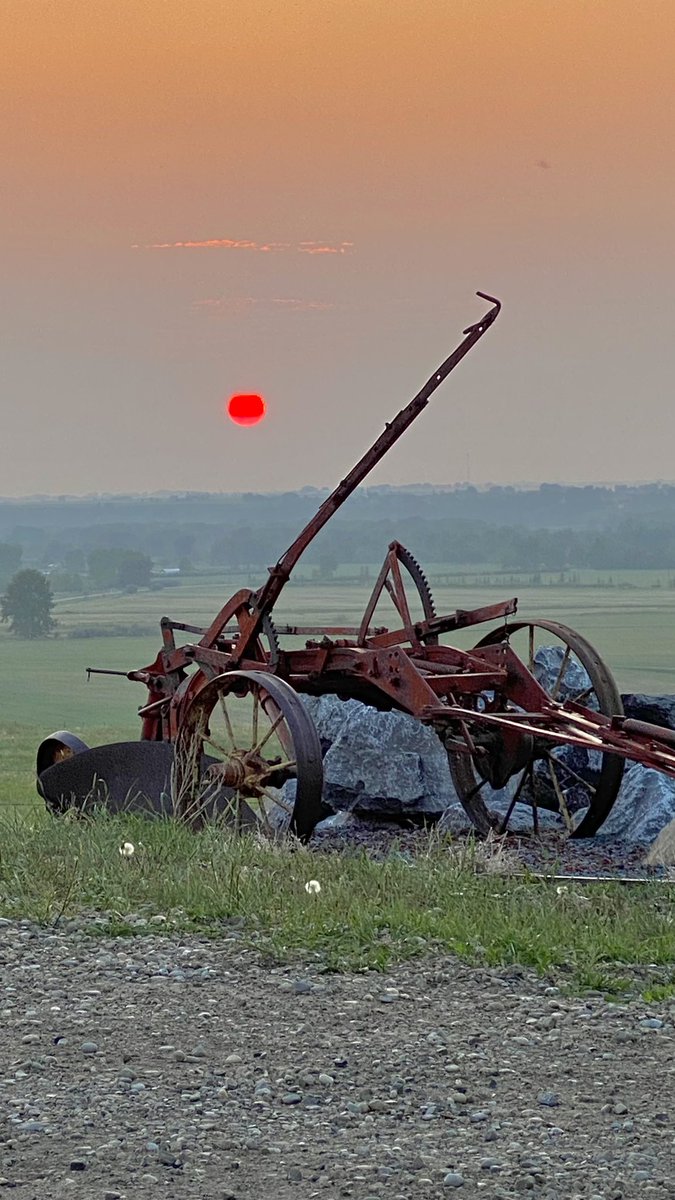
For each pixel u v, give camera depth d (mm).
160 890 12000
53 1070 7953
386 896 11766
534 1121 7191
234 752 16031
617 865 14352
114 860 13078
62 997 9312
